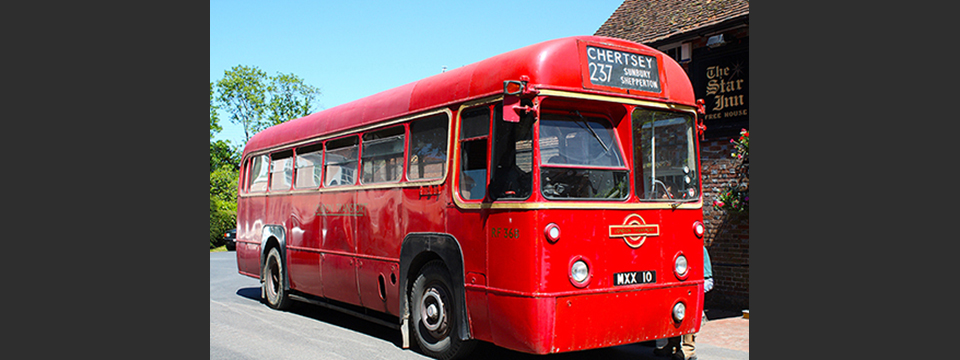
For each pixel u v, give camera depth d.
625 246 6.66
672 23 12.69
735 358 7.73
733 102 11.44
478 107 7.13
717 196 11.39
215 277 18.89
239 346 8.52
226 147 59.59
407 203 8.23
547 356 7.97
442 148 7.69
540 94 6.38
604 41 6.81
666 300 6.92
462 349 7.34
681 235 7.10
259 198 12.93
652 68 7.07
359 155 9.52
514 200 6.50
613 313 6.54
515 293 6.39
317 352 8.16
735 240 11.37
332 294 10.16
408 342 8.23
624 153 6.82
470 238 7.05
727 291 11.45
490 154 6.88
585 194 6.54
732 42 11.51
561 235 6.32
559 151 6.49
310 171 11.02
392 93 9.02
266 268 12.47
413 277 8.18
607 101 6.68
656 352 7.95
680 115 7.26
